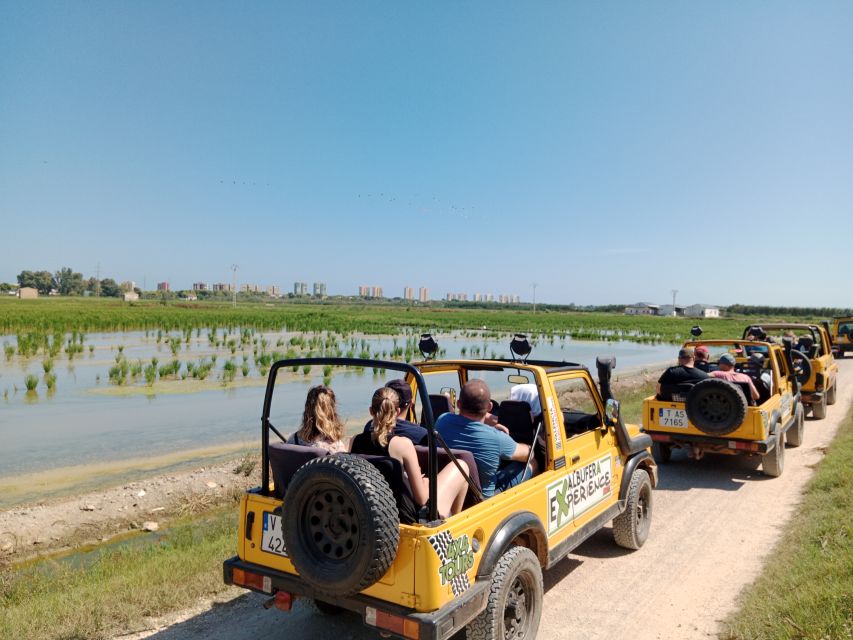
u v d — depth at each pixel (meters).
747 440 8.35
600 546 6.30
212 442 11.76
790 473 9.15
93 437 12.10
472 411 4.26
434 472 3.45
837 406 15.52
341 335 44.31
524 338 5.54
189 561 5.64
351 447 4.07
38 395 17.33
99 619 4.49
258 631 4.46
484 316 109.38
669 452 9.75
